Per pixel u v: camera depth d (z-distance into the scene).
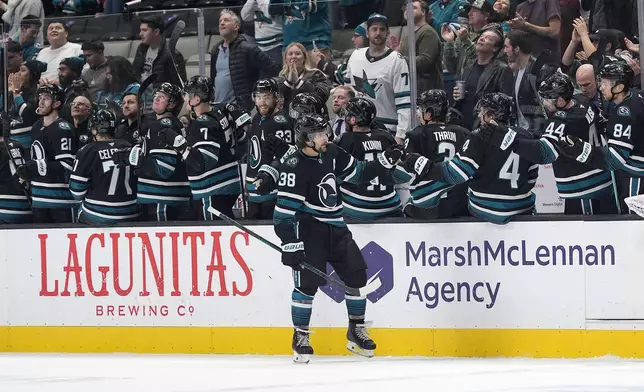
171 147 28.39
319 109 27.47
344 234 25.83
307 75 29.16
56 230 28.89
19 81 30.84
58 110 30.28
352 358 26.36
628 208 25.92
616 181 26.17
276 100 27.80
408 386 21.83
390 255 26.48
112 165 28.95
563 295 25.38
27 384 23.45
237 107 28.84
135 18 30.09
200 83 27.86
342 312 26.84
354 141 27.16
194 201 29.28
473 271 25.95
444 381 22.38
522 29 27.44
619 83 25.14
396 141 28.41
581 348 25.31
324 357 26.69
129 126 30.44
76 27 30.59
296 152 25.36
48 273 29.02
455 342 26.11
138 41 30.14
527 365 24.45
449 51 27.98
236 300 27.45
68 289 28.84
